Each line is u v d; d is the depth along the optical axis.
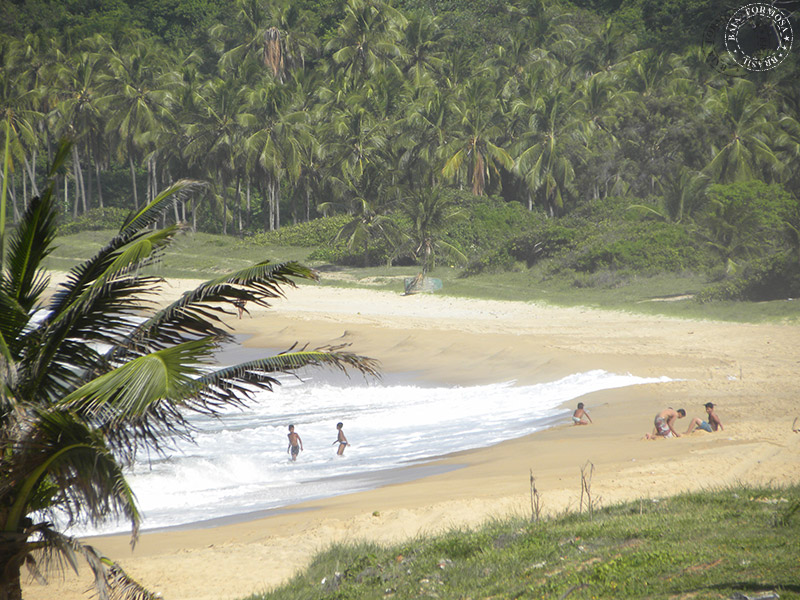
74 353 16.69
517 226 125.94
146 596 16.83
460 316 90.19
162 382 13.38
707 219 96.62
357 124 135.25
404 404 57.22
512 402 54.41
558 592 15.86
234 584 21.72
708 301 82.38
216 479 39.12
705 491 25.62
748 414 42.06
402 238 122.44
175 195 17.34
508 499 28.31
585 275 101.12
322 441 47.00
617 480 30.06
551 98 131.88
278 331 86.38
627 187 131.62
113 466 13.97
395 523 26.48
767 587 13.86
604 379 57.94
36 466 14.38
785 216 89.38
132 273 15.74
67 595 22.09
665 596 14.46
